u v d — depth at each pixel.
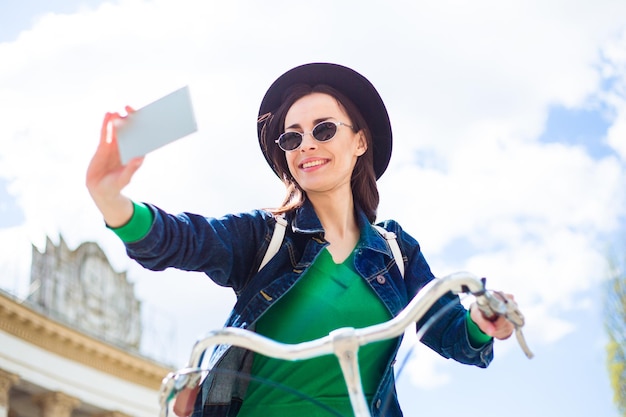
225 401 2.56
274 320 2.65
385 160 3.17
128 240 2.34
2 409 29.53
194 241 2.52
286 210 2.83
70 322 32.72
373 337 2.07
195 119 2.14
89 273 34.41
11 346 30.52
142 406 34.19
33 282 32.41
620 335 26.62
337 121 2.96
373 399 2.61
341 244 2.85
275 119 3.08
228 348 2.54
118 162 2.27
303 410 2.53
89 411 33.09
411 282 2.94
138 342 34.91
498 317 2.41
